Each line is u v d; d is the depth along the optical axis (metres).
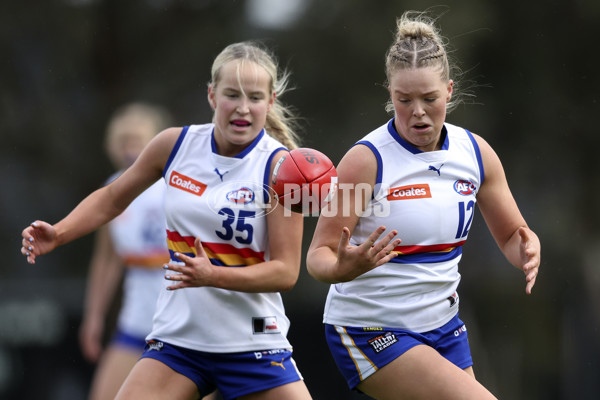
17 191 52.50
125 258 22.16
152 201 22.08
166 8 54.47
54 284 38.91
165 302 15.29
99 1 54.38
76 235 15.65
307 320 31.36
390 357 14.11
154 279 21.95
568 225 53.66
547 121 53.75
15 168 52.91
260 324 14.99
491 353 49.19
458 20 51.22
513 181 54.38
